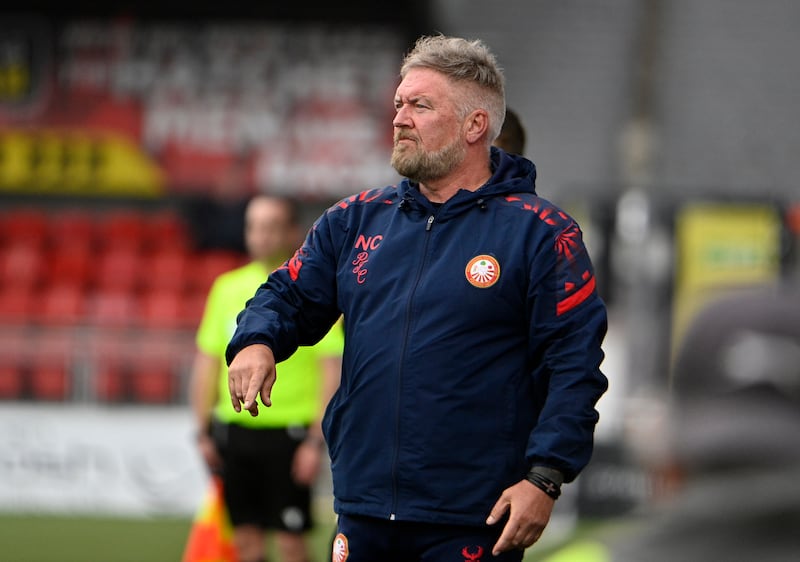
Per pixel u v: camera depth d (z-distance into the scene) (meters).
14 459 37.91
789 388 5.11
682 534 5.14
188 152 48.47
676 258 37.09
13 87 48.34
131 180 48.34
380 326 11.84
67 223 48.56
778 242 37.31
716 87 51.75
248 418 21.75
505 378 11.69
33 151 48.25
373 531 11.84
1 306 44.38
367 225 12.37
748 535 5.05
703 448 5.11
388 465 11.66
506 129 14.66
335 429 12.19
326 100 48.62
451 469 11.57
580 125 51.31
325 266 12.45
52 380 38.09
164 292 46.09
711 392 5.20
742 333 5.21
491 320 11.68
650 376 34.34
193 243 48.22
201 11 48.81
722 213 37.50
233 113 48.56
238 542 22.17
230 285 22.36
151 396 38.06
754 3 53.28
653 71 51.88
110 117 48.44
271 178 48.41
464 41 12.38
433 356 11.60
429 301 11.72
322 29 48.78
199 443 22.44
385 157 48.47
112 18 48.69
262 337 11.88
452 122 12.05
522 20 52.84
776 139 50.91
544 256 11.65
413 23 48.88
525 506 11.16
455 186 12.17
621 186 48.88
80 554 30.52
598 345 11.65
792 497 5.00
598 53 52.34
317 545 30.80
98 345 38.16
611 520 34.16
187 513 37.47
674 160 50.28
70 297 44.75
